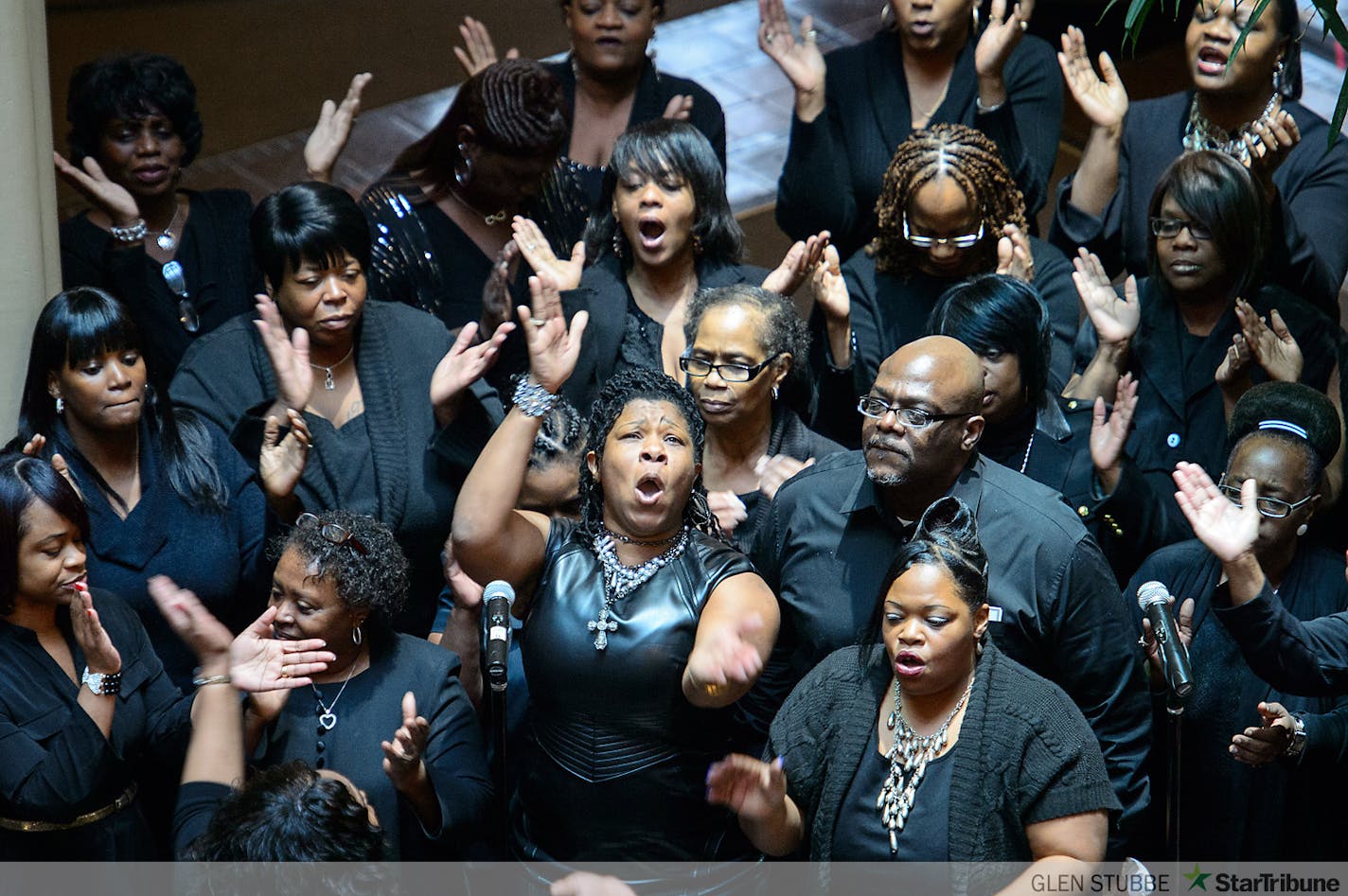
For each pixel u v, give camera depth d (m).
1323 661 7.32
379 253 9.49
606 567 6.85
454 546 6.96
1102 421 8.30
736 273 9.48
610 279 9.39
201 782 6.83
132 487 7.94
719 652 6.45
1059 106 10.98
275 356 8.36
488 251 9.70
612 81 10.95
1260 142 9.98
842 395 9.27
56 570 6.95
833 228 10.60
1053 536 7.19
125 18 13.38
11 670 6.96
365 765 7.18
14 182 8.23
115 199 9.53
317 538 7.23
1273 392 8.17
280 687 6.97
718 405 8.24
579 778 6.72
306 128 13.27
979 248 9.24
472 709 7.51
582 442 8.09
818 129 10.43
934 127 9.32
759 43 10.55
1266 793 7.70
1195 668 7.85
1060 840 6.33
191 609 7.15
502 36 14.11
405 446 8.59
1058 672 7.25
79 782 6.88
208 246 9.82
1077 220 10.36
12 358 8.32
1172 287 9.27
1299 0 13.82
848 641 7.38
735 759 6.31
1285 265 9.66
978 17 11.38
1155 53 14.05
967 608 6.43
